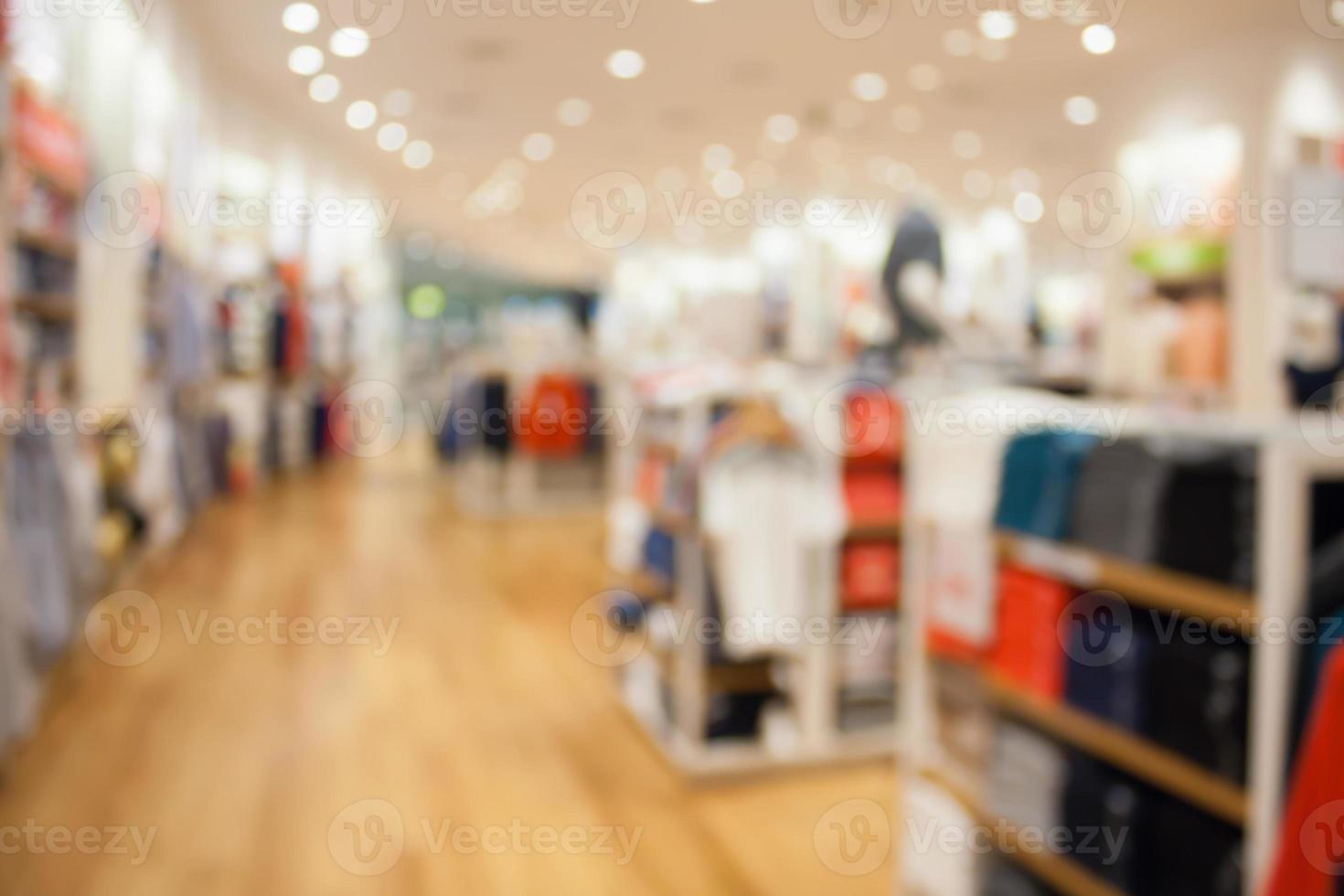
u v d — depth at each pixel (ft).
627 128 32.14
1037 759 7.50
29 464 11.73
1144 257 21.40
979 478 8.13
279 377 35.12
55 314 15.88
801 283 26.68
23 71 13.98
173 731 12.37
